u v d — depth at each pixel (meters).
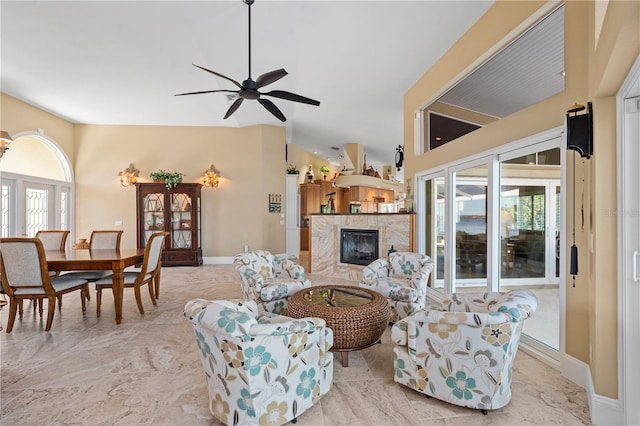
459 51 3.62
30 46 3.73
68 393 2.08
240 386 1.63
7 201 5.30
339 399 2.03
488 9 3.13
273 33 3.50
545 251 2.97
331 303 2.64
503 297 2.17
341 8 3.09
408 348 2.08
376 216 5.24
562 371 2.35
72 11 3.10
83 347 2.78
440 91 4.05
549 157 2.72
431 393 1.98
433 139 4.50
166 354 2.65
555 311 2.95
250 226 7.20
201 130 7.17
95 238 4.58
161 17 3.21
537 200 2.93
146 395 2.07
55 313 3.71
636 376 1.68
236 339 1.57
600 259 1.86
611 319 1.82
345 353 2.47
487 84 3.37
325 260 5.95
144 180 6.99
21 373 2.34
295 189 8.37
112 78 4.58
